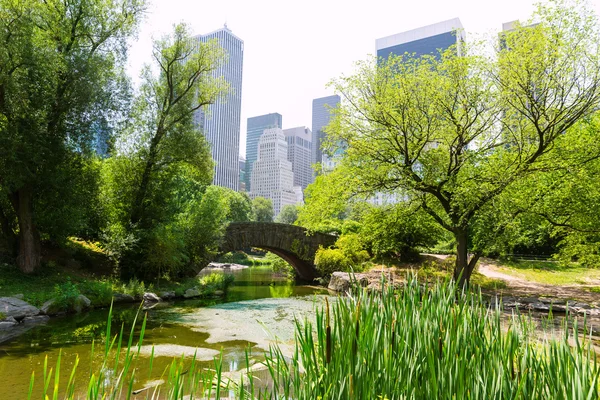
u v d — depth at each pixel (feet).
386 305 8.20
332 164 59.77
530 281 71.10
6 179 43.98
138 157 64.13
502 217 47.01
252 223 85.76
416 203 54.19
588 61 44.75
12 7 43.39
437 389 6.99
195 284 68.59
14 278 45.68
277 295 65.31
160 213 64.64
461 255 50.75
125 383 19.71
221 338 32.04
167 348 28.19
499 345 7.79
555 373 7.37
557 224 52.49
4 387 19.62
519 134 50.72
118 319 39.73
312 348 7.98
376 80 53.62
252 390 7.61
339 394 6.81
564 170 47.24
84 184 54.44
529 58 43.45
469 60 49.08
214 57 67.67
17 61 43.70
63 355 25.48
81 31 54.24
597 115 56.29
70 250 60.95
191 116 67.67
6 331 32.76
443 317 8.01
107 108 54.08
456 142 53.47
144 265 61.57
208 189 124.16
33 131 45.42
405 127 50.85
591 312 42.27
